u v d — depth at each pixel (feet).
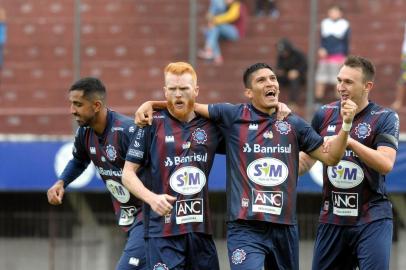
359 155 78.79
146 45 174.29
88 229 167.53
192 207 79.46
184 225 79.30
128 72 173.37
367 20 175.32
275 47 172.76
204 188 79.92
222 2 172.76
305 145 79.41
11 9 180.65
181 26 174.50
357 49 174.50
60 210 168.45
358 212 82.94
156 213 79.87
